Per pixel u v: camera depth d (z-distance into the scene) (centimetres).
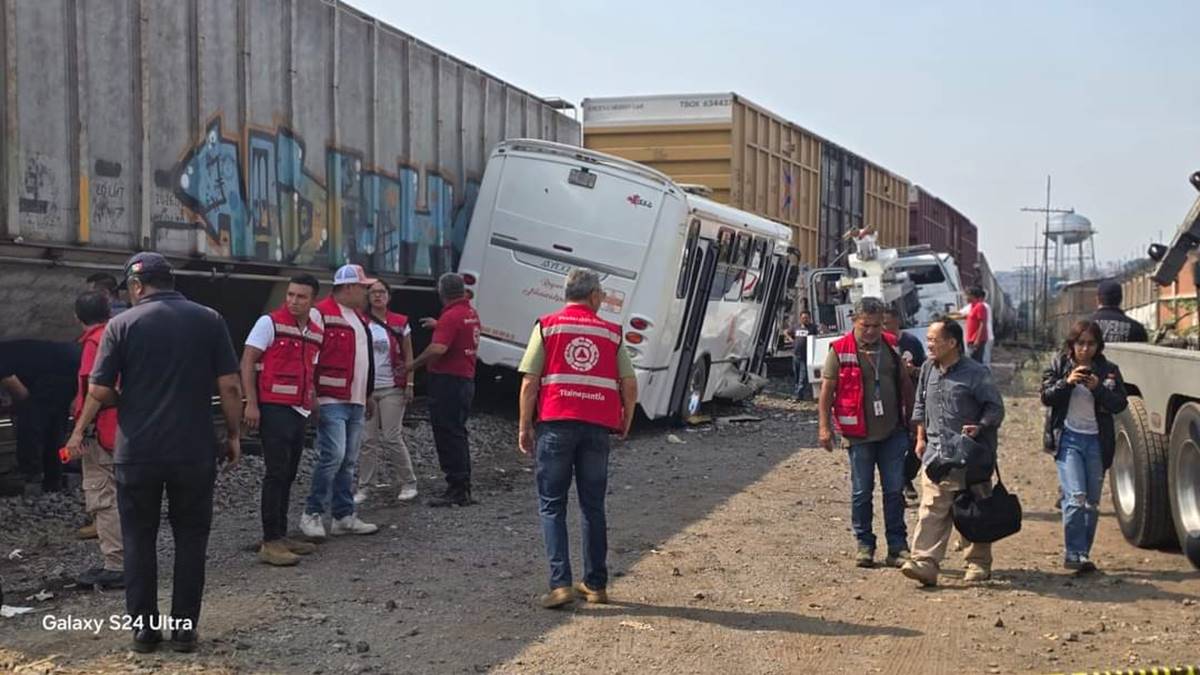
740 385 1817
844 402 810
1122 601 726
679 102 1967
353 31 1277
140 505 578
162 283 594
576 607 694
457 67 1524
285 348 774
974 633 652
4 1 814
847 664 595
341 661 582
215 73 1045
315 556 802
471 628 645
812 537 910
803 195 2316
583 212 1398
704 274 1515
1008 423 1741
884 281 1986
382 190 1344
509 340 1422
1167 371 832
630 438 1470
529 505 1007
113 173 924
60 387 917
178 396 576
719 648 617
